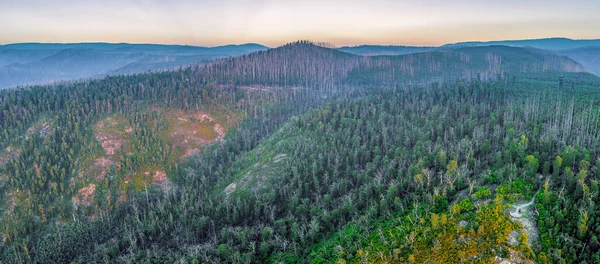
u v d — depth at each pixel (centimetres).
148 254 10781
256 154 16700
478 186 8994
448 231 7688
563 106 15800
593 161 9250
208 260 9781
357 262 7888
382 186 10606
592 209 7000
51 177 15450
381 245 8088
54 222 14062
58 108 19388
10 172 15012
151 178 17025
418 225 8175
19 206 14150
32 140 16750
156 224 12275
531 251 6794
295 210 11625
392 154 12950
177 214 13025
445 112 15625
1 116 18700
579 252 6681
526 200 8106
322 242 9669
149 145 18150
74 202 15038
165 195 14850
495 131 11944
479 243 7231
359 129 15612
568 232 6981
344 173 12925
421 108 17200
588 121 12388
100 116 19375
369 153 13425
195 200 13588
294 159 14425
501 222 7525
